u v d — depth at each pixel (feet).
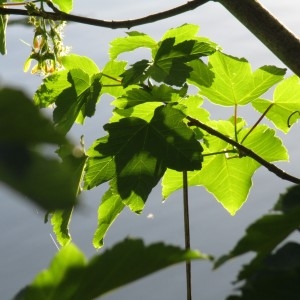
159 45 8.39
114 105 8.25
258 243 5.11
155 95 8.18
